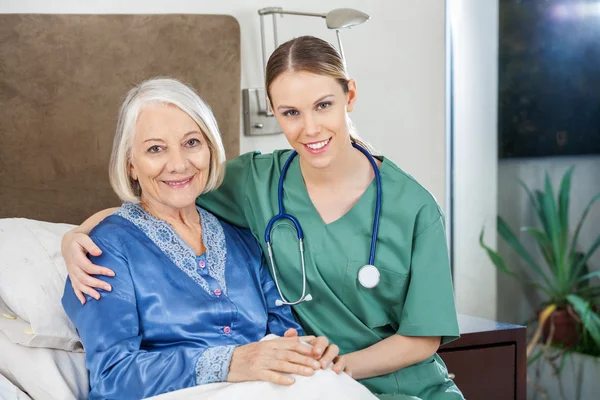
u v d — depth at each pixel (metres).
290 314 1.81
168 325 1.63
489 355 2.23
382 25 2.62
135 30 2.22
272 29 2.44
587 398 3.05
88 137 2.19
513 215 3.12
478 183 3.06
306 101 1.64
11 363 1.68
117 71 2.21
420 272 1.75
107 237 1.66
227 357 1.54
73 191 2.19
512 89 3.06
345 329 1.79
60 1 2.19
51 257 1.80
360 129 2.63
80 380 1.68
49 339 1.68
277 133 2.46
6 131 2.11
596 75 3.07
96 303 1.58
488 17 3.01
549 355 3.13
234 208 1.89
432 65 2.71
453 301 1.76
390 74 2.65
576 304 3.06
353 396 1.50
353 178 1.78
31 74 2.12
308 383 1.49
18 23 2.10
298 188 1.80
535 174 3.11
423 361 1.81
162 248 1.68
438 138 2.75
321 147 1.67
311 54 1.64
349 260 1.76
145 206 1.76
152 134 1.64
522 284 3.15
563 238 3.09
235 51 2.34
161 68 2.26
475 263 3.09
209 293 1.68
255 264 1.81
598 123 3.10
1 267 1.74
